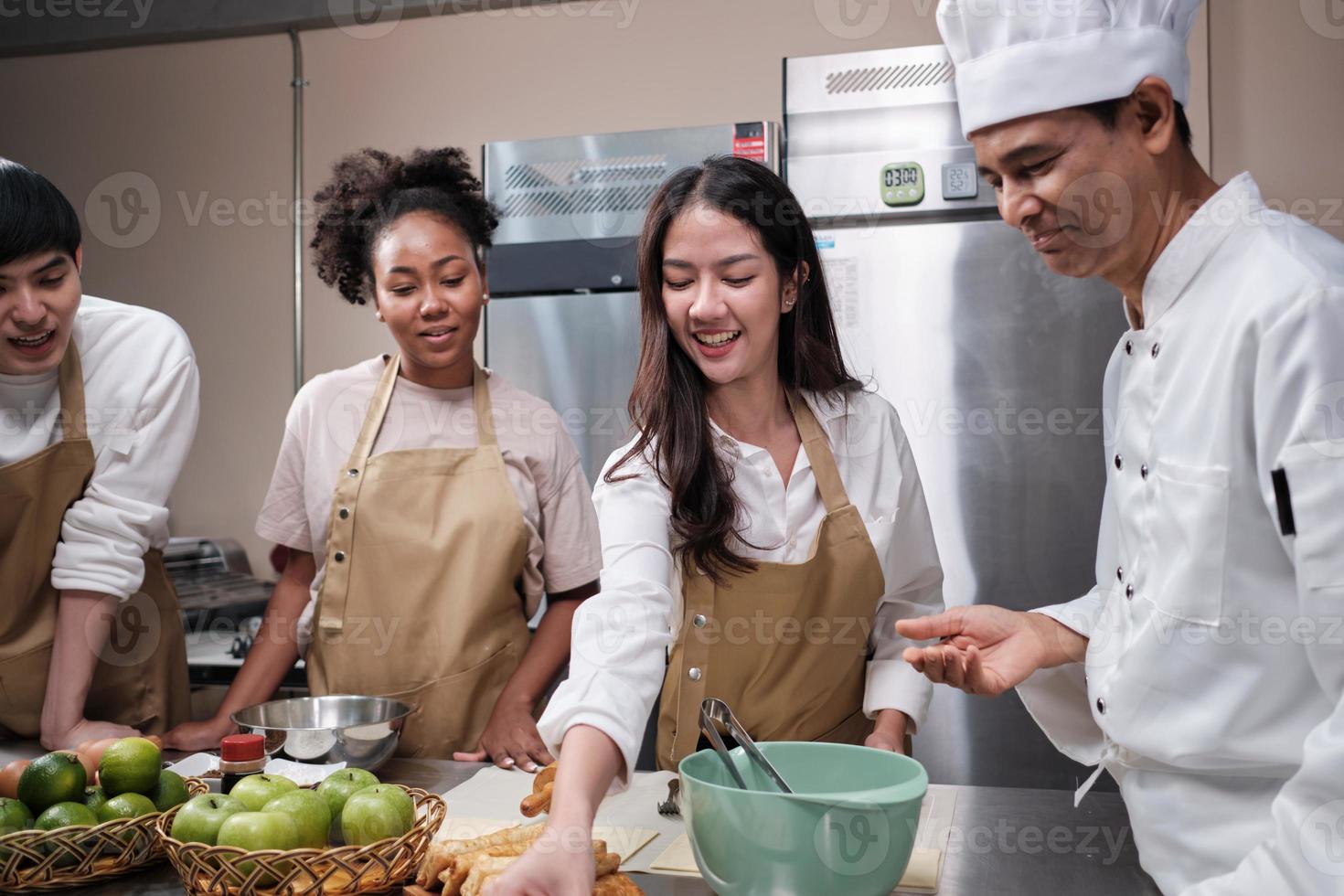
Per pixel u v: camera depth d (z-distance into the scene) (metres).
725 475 1.23
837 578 1.25
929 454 2.23
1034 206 0.95
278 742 1.27
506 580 1.67
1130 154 0.92
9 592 1.51
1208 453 0.88
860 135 2.24
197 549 2.81
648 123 2.75
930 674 1.04
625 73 2.77
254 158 2.97
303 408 1.73
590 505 1.78
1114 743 0.99
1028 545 2.20
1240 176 0.93
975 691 1.03
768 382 1.27
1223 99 2.47
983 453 2.21
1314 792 0.74
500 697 1.60
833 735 1.33
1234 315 0.87
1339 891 0.73
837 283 2.26
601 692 0.98
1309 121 2.43
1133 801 0.97
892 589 1.38
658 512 1.21
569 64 2.80
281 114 2.96
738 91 2.70
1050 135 0.92
